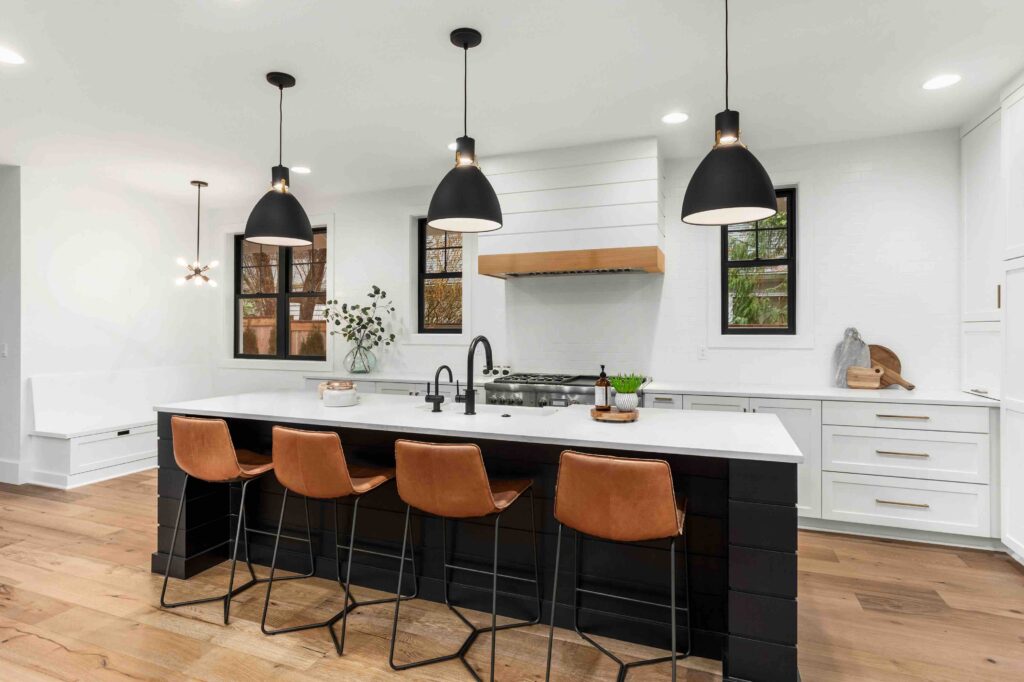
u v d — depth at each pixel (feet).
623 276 15.12
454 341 17.16
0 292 15.42
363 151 14.17
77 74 9.96
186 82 10.30
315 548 9.91
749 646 6.56
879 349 13.04
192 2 7.80
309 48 9.10
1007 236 10.35
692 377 14.58
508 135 12.87
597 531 6.41
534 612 8.36
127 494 14.55
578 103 11.19
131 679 6.93
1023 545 9.84
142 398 18.21
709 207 7.29
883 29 8.54
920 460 11.19
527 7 7.96
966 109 11.52
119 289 17.83
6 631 8.04
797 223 13.89
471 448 6.86
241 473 8.54
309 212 19.15
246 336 20.99
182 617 8.45
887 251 13.06
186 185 17.38
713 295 14.38
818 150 13.56
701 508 7.52
